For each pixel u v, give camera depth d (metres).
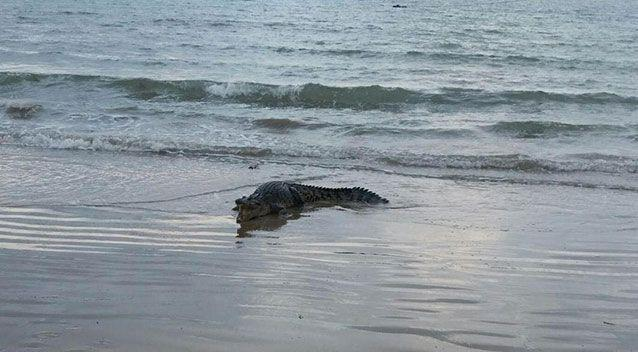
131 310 4.88
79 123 13.95
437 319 4.90
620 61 26.25
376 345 4.38
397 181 10.30
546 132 13.95
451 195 9.48
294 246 6.88
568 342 4.54
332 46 29.44
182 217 7.91
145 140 12.34
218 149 11.98
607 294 5.56
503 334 4.65
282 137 13.11
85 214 7.85
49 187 9.15
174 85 17.81
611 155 12.05
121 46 28.05
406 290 5.54
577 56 27.73
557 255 6.71
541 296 5.48
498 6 77.19
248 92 17.48
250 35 34.41
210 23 41.47
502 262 6.43
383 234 7.44
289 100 17.28
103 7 56.34
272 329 4.60
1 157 10.99
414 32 38.03
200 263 6.17
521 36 36.81
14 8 50.94
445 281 5.81
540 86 20.09
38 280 5.52
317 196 9.13
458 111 16.38
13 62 22.55
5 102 15.64
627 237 7.45
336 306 5.11
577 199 9.33
